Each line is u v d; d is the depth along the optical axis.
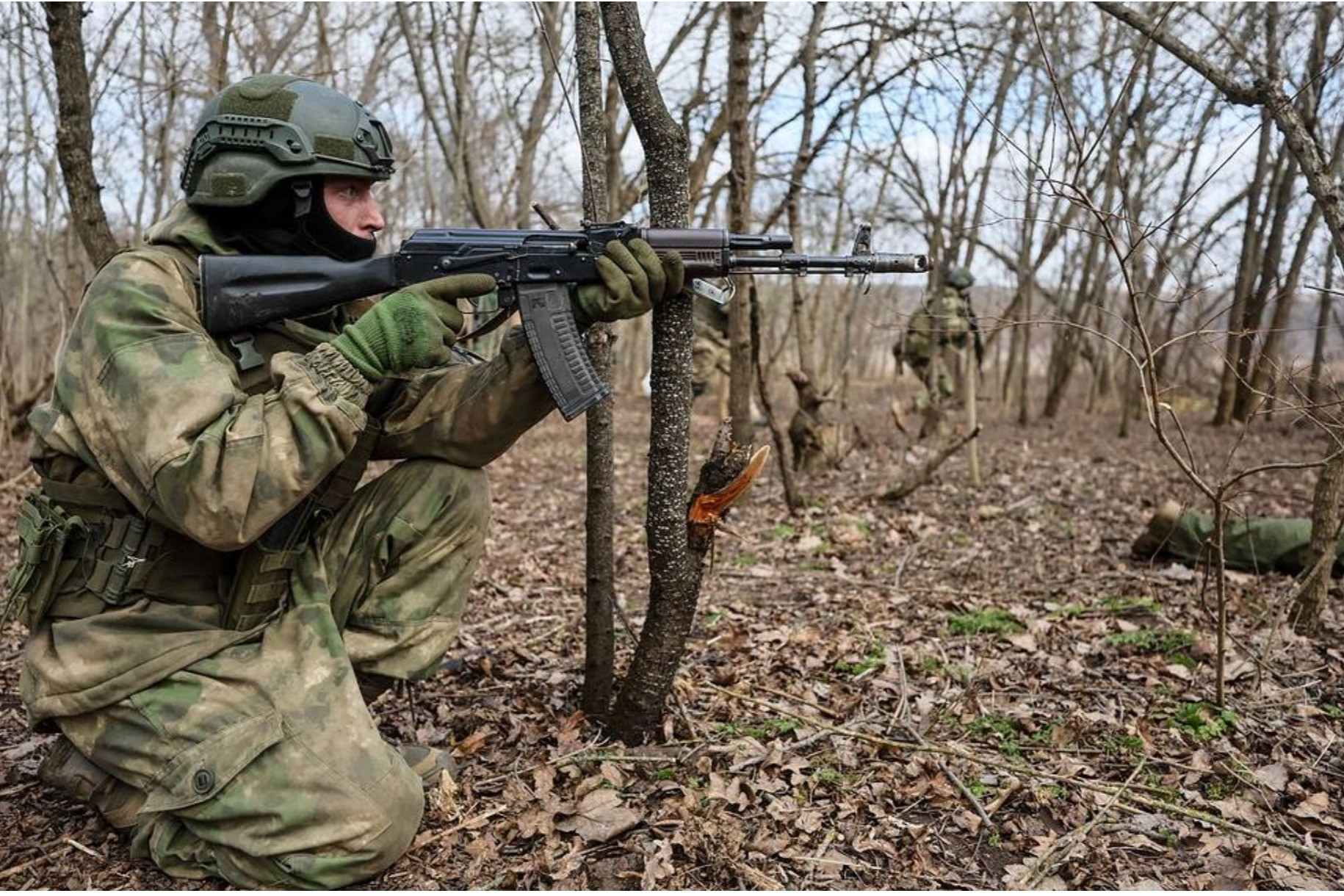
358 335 2.33
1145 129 11.01
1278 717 3.24
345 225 2.62
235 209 2.52
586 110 3.20
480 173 11.50
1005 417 15.93
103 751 2.43
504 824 2.59
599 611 3.15
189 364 2.25
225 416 2.24
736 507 7.10
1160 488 7.79
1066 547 5.73
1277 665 3.63
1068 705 3.34
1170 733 3.13
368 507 2.71
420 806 2.43
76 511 2.45
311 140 2.48
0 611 4.21
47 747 3.06
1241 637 3.88
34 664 2.49
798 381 8.45
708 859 2.45
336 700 2.39
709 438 12.08
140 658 2.41
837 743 3.07
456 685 3.60
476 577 5.32
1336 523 3.76
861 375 26.39
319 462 2.27
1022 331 13.88
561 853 2.48
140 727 2.39
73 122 4.67
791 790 2.78
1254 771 2.89
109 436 2.27
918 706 3.34
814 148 7.10
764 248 2.56
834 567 5.38
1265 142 11.41
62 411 2.38
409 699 3.26
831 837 2.56
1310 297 12.25
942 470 8.78
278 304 2.43
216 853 2.33
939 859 2.49
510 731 3.15
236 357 2.48
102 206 4.83
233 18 8.83
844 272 2.53
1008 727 3.17
